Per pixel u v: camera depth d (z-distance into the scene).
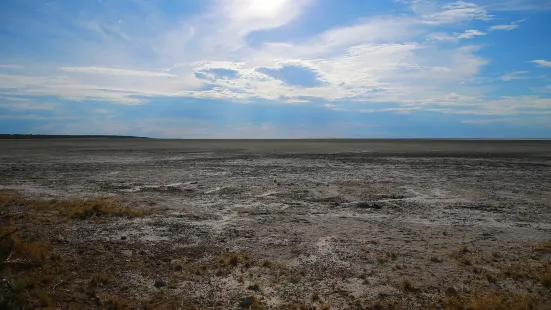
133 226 13.80
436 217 15.56
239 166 36.78
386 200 19.36
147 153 56.66
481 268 9.79
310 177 28.22
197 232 13.11
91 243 11.64
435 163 40.12
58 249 10.95
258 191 21.98
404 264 10.09
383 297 8.19
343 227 13.89
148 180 26.53
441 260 10.38
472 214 16.12
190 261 10.24
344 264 10.08
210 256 10.64
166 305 7.70
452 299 8.01
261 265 9.91
